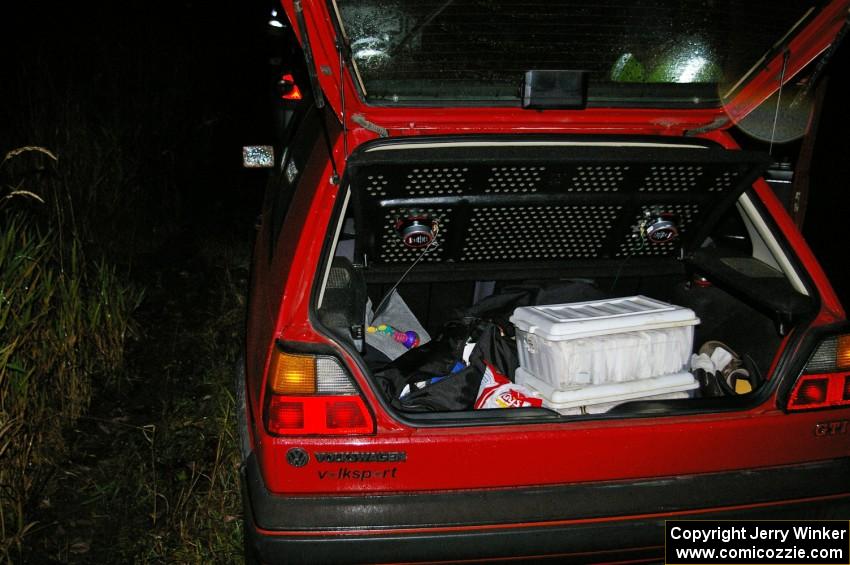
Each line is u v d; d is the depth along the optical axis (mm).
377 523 2270
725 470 2467
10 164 5105
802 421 2473
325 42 2186
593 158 2383
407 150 2309
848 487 2527
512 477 2336
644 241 2875
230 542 3016
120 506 3227
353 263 2834
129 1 7824
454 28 2326
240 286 5340
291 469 2256
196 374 4262
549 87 2400
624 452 2377
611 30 2412
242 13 9289
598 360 2508
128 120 6469
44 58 6562
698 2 2354
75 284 3908
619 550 2404
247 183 7477
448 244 2754
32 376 3521
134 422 3809
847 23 2342
